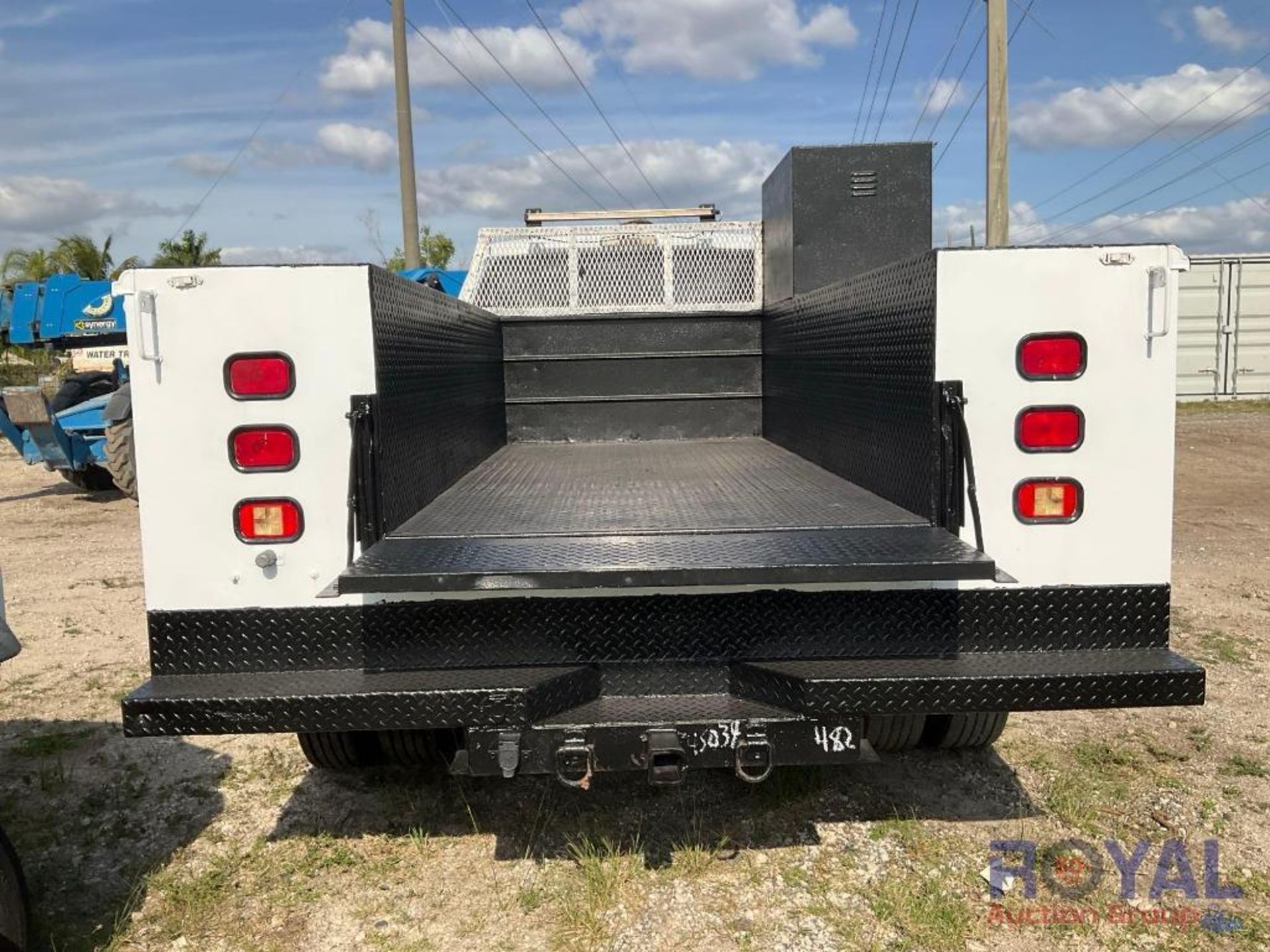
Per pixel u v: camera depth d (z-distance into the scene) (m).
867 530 2.90
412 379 3.24
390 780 3.94
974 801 3.64
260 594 2.86
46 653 5.75
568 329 5.54
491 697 2.66
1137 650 2.87
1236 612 6.18
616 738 2.67
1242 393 20.72
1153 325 2.81
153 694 2.70
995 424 2.83
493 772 2.71
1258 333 20.61
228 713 2.66
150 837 3.53
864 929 2.87
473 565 2.57
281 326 2.80
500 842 3.43
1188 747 4.11
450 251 25.84
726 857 3.28
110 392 12.46
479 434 4.64
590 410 5.57
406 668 2.85
